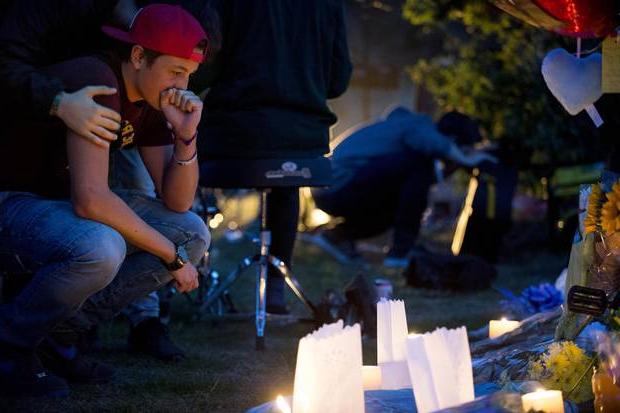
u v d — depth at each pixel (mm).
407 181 9633
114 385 4492
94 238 3990
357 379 3309
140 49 4098
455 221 13438
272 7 5594
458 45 11320
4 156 4152
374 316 5824
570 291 3572
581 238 4008
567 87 4152
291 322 5996
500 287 8258
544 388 3623
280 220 6102
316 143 5777
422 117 9703
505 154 9906
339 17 5844
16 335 4098
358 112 17328
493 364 4090
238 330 6039
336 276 9047
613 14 3703
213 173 5723
